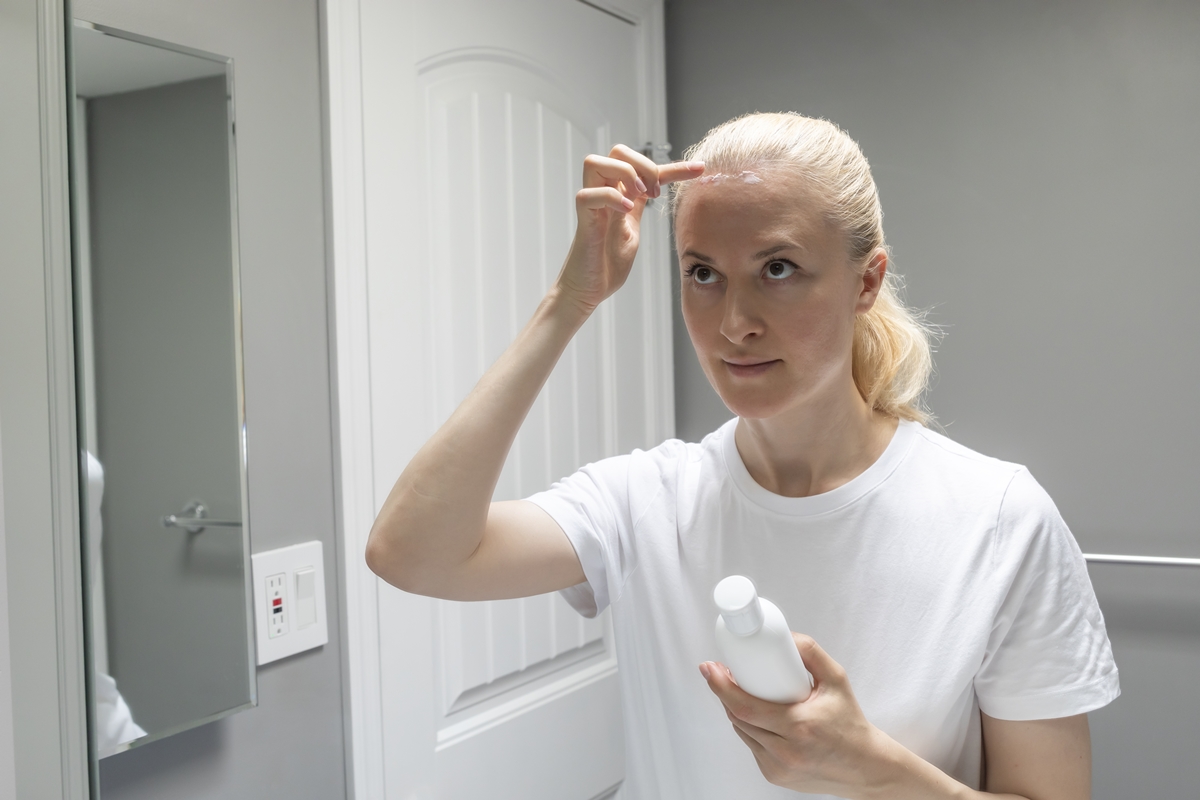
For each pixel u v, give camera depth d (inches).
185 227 31.3
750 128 24.9
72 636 22.6
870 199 25.1
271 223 37.0
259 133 36.4
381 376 41.4
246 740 36.2
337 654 40.2
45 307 22.4
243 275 35.7
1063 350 50.8
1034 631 24.8
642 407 60.9
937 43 53.4
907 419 28.5
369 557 26.4
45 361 22.3
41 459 22.4
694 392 63.1
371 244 41.1
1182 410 47.9
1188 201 47.4
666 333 62.2
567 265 26.6
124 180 28.7
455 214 47.0
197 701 32.3
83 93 27.0
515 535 27.8
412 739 43.2
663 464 30.5
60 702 22.4
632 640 29.8
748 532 27.5
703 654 27.5
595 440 56.9
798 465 27.1
